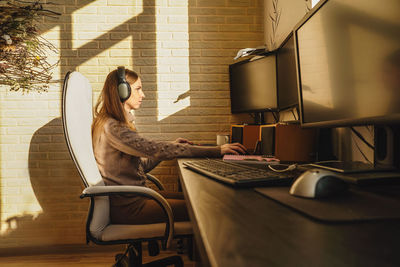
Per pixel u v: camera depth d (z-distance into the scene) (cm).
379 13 77
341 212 51
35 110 275
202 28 287
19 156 275
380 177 73
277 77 204
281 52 193
